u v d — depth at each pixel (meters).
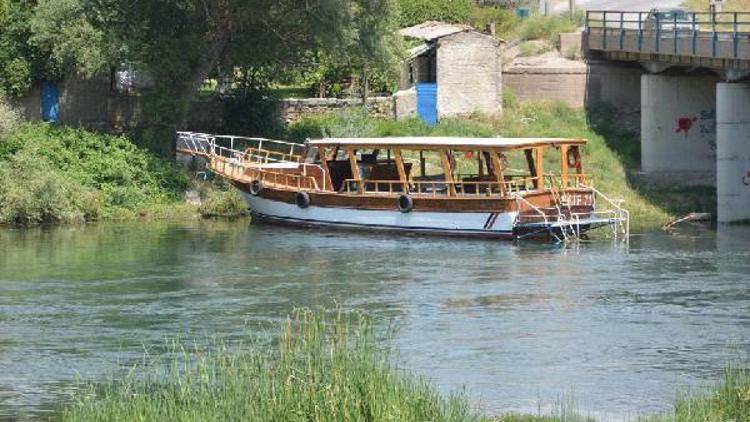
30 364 35.34
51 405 31.81
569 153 59.88
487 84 76.25
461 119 75.69
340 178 61.41
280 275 48.12
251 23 66.38
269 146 70.25
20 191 60.41
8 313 41.41
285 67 69.50
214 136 64.50
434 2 85.69
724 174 63.03
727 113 63.00
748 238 57.50
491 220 56.69
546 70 77.44
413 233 58.34
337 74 76.06
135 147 65.06
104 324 39.94
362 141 59.84
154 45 65.12
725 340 37.72
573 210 57.62
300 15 65.19
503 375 34.16
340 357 28.86
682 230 60.56
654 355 36.12
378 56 68.38
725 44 63.03
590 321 40.22
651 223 62.97
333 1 64.62
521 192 56.44
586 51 77.31
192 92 66.62
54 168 63.47
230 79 73.44
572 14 86.88
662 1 94.00
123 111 69.06
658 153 70.12
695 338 37.97
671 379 33.75
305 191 60.44
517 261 51.22
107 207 62.59
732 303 42.69
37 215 60.56
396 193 58.53
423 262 51.03
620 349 36.78
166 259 51.41
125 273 48.28
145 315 41.16
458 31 75.62
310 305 42.69
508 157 68.62
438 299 43.62
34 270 48.75
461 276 47.81
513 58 79.06
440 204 57.66
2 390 32.97
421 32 77.00
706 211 65.69
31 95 68.06
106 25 64.62
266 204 61.66
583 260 51.38
